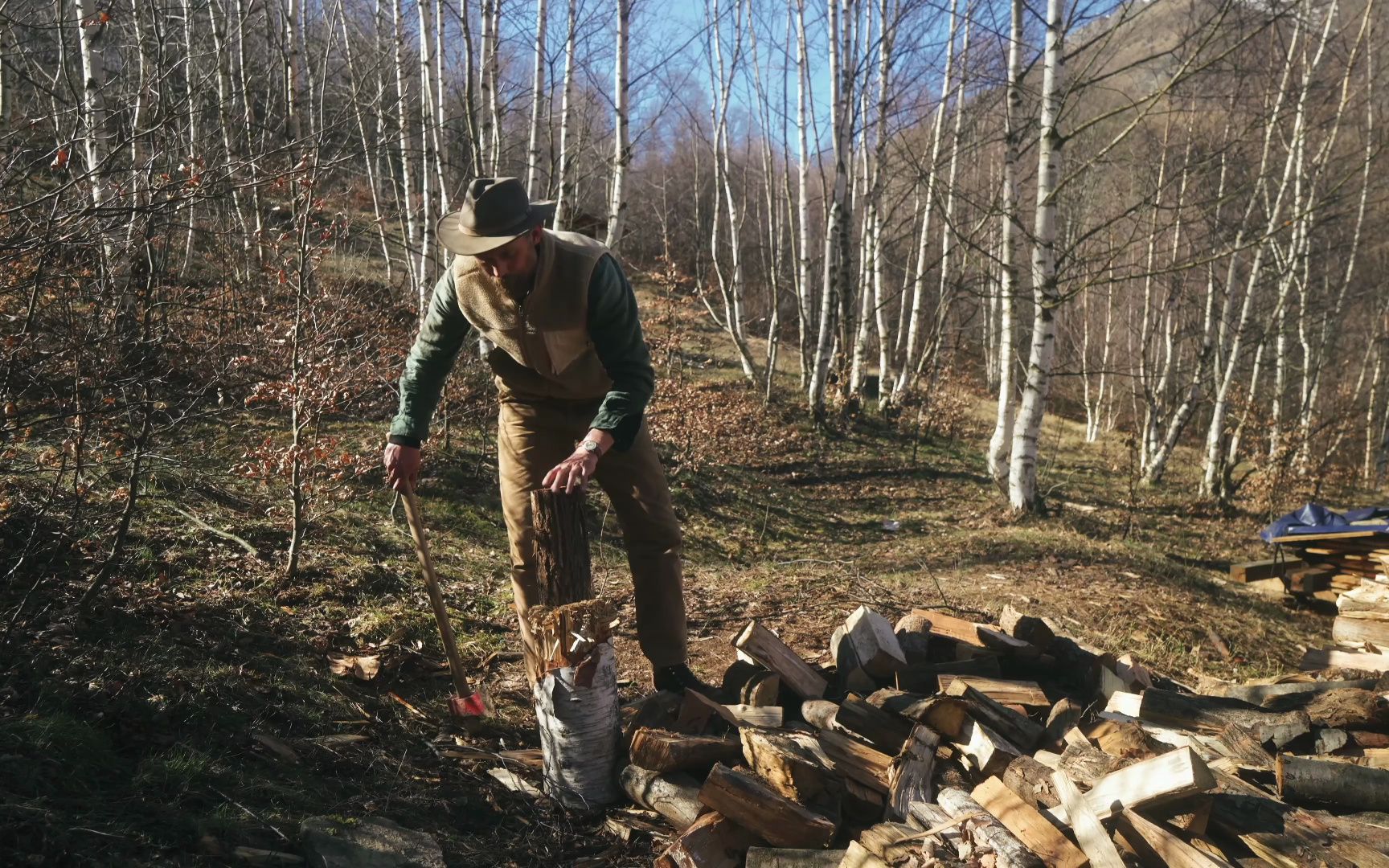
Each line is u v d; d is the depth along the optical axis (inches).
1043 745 126.7
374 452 302.7
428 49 492.7
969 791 117.8
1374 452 1048.2
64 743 107.2
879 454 634.2
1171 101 589.3
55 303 150.4
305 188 221.0
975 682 140.3
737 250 784.9
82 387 151.1
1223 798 110.0
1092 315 1095.6
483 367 420.5
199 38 490.0
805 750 119.9
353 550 221.1
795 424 665.6
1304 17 619.5
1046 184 455.5
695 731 129.0
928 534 439.2
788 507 456.1
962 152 709.3
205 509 214.4
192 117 362.0
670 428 453.7
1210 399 737.0
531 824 120.9
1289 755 122.3
